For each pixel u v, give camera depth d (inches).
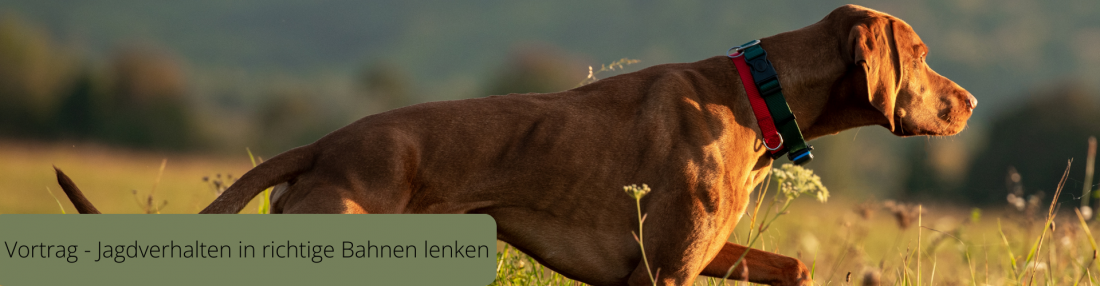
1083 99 1820.9
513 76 2748.5
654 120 159.3
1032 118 1820.9
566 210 156.9
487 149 152.6
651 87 165.6
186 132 3511.3
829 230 340.8
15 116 3324.3
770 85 166.7
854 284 239.9
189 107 3676.2
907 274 221.3
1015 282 219.6
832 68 171.8
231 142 3745.1
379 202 142.9
